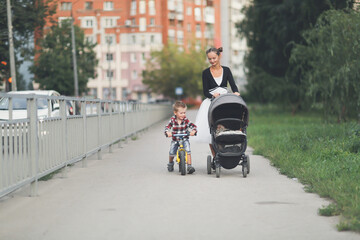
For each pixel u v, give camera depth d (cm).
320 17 2964
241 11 5038
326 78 3006
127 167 1556
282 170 1379
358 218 795
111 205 961
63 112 1341
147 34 14050
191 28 14962
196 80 12244
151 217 854
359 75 2700
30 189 1087
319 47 2973
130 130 2688
